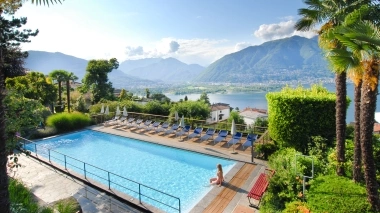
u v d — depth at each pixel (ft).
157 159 44.52
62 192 28.19
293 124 34.71
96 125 66.69
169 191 31.94
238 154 41.75
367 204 18.67
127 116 72.43
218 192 28.40
